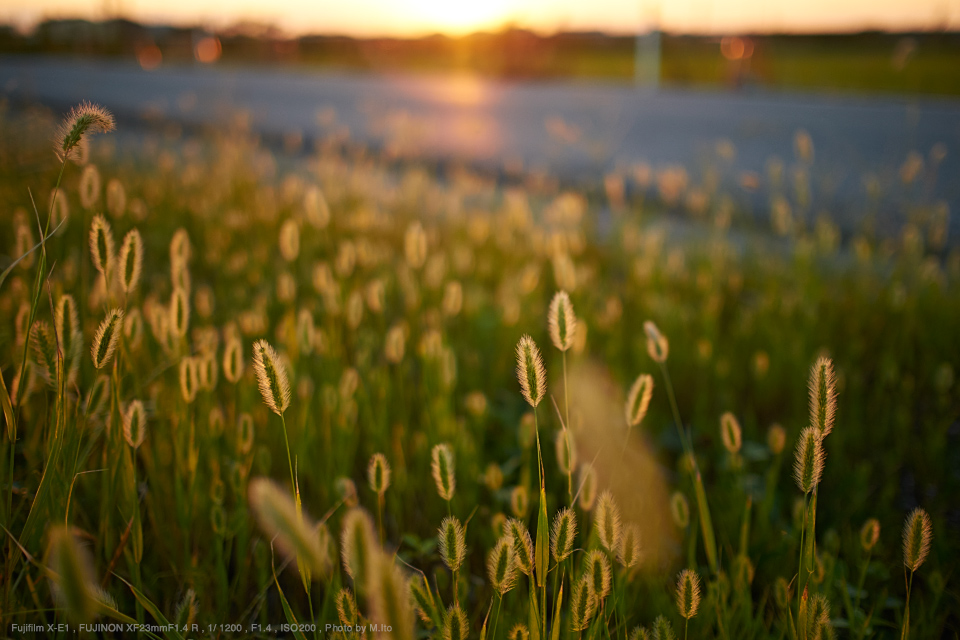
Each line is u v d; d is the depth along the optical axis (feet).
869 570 6.22
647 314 12.13
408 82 76.48
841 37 92.38
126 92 56.90
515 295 11.77
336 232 15.80
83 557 2.24
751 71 69.10
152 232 14.52
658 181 25.40
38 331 4.20
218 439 6.47
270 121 43.52
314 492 6.97
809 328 11.36
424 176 19.45
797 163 29.63
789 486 8.15
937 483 8.40
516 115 48.37
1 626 4.10
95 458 5.83
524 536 3.73
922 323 11.82
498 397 9.83
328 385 7.29
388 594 2.52
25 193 14.35
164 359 7.22
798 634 4.05
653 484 7.44
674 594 5.85
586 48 108.88
